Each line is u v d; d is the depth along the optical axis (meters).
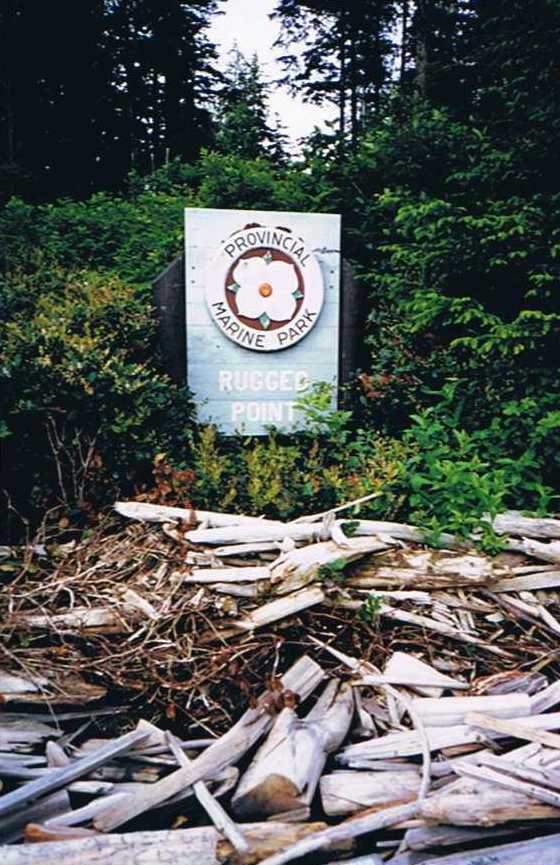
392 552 3.30
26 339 4.09
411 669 2.79
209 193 7.12
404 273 5.45
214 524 3.52
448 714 2.56
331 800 2.22
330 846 2.04
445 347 5.02
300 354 4.85
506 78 5.45
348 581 3.15
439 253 4.54
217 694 2.72
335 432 4.36
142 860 1.94
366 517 3.67
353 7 21.00
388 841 2.10
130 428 3.87
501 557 3.38
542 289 4.37
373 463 3.98
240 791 2.20
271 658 2.88
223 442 4.63
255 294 4.71
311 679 2.72
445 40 16.06
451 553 3.35
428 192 6.48
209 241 4.65
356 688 2.74
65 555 3.38
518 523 3.54
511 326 4.17
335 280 4.88
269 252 4.71
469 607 3.17
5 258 6.74
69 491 3.76
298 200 6.66
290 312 4.78
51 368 3.79
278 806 2.18
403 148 6.47
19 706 2.58
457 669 2.93
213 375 4.73
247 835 2.05
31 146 19.42
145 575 3.23
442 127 6.64
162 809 2.22
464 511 3.56
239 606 3.06
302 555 3.18
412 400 4.74
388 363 5.04
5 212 7.67
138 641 2.88
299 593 3.05
